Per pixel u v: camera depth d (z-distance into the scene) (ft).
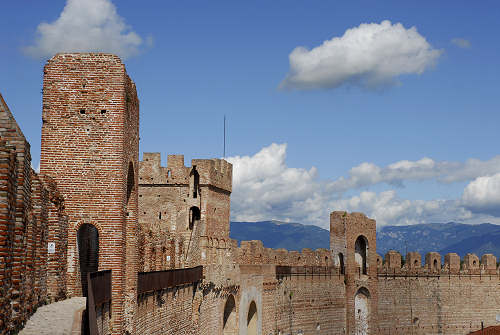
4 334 88.94
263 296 276.21
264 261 290.15
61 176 143.95
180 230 258.37
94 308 118.93
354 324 343.26
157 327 174.29
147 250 178.29
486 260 388.16
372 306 350.43
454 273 380.99
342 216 347.36
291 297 302.86
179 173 261.44
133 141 157.38
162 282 177.06
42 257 125.90
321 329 321.93
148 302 166.50
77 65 146.10
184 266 240.94
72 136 144.87
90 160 144.46
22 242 99.91
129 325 150.61
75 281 143.23
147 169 263.29
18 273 97.71
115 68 146.20
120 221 143.74
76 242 143.33
